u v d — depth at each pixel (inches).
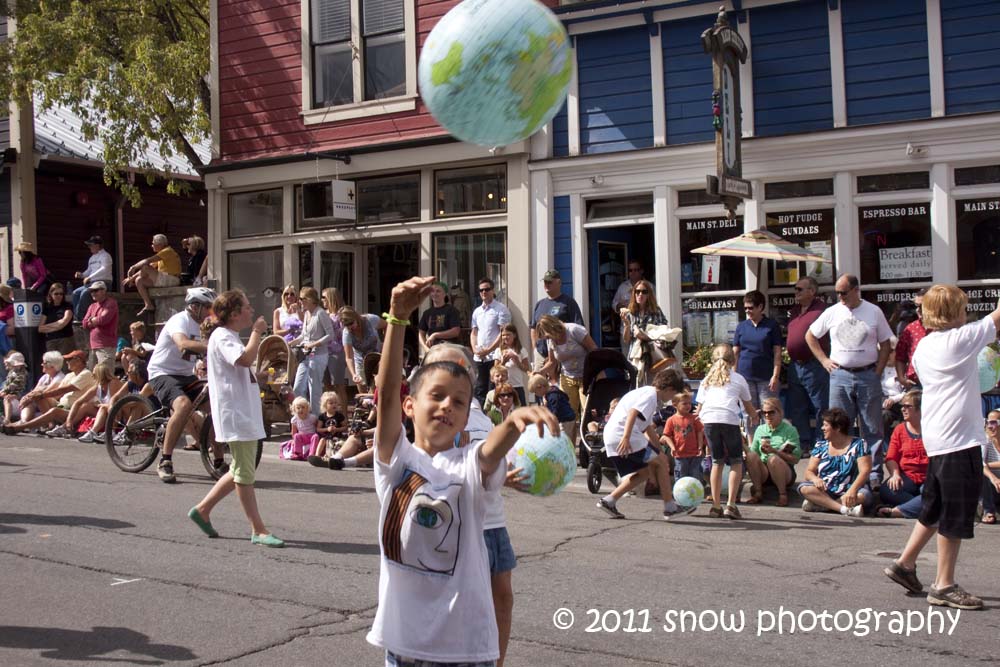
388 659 133.5
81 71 685.3
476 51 137.8
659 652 211.0
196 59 698.8
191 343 409.1
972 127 459.2
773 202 502.0
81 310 704.4
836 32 486.6
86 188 855.1
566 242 553.6
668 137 526.6
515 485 149.9
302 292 539.5
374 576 268.4
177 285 711.7
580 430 444.5
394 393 133.7
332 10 636.1
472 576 131.5
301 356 538.0
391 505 132.9
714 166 511.2
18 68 700.7
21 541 305.4
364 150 611.5
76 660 203.8
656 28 524.7
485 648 131.0
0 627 225.3
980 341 239.1
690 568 284.5
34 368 671.1
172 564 279.3
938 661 205.6
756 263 494.6
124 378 607.2
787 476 393.7
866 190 484.7
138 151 828.0
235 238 673.0
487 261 582.9
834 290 488.7
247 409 304.7
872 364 415.2
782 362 470.0
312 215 621.6
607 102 541.6
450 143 582.9
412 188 607.8
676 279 526.0
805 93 493.7
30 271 730.8
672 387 394.6
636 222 537.3
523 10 140.6
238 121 668.1
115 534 315.9
